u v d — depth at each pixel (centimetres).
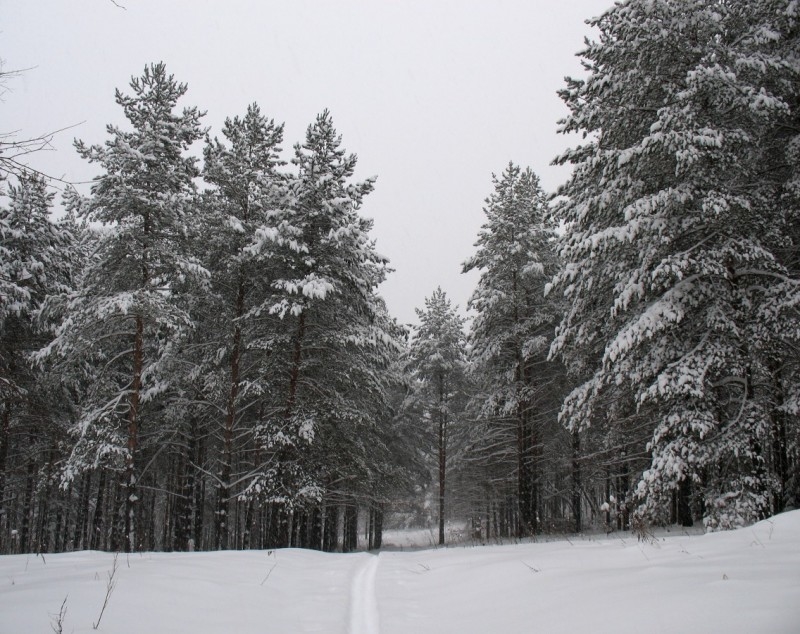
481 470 3116
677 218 1151
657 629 382
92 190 1500
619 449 1909
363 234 1720
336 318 1791
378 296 2189
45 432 1967
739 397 1227
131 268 1520
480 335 2156
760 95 1040
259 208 1789
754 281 1174
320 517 2395
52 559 874
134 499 1459
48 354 1495
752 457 1038
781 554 577
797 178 1125
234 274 1755
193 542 1891
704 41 1191
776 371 1159
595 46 1351
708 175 1125
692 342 1181
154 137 1540
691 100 1123
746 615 368
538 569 729
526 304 2111
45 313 1619
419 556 1170
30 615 453
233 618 523
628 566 656
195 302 1692
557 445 2416
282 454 1656
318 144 1814
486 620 523
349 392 1962
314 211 1714
